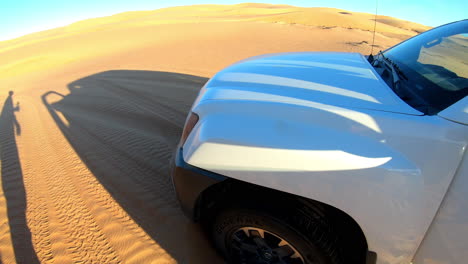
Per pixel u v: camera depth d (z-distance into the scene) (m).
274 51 13.38
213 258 2.04
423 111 1.34
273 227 1.43
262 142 1.38
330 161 1.26
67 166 3.45
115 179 3.10
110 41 22.20
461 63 1.66
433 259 1.28
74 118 5.36
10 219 2.55
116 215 2.54
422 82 1.59
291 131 1.38
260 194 1.45
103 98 6.76
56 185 3.06
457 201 1.15
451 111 1.25
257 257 1.65
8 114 6.10
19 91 9.30
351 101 1.48
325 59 2.30
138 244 2.21
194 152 1.52
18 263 2.08
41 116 5.69
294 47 14.60
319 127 1.37
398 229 1.27
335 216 1.46
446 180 1.16
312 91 1.64
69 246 2.23
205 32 21.20
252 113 1.54
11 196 2.91
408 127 1.26
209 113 1.68
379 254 1.38
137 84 8.04
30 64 16.91
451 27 2.15
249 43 15.54
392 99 1.46
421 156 1.20
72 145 4.07
